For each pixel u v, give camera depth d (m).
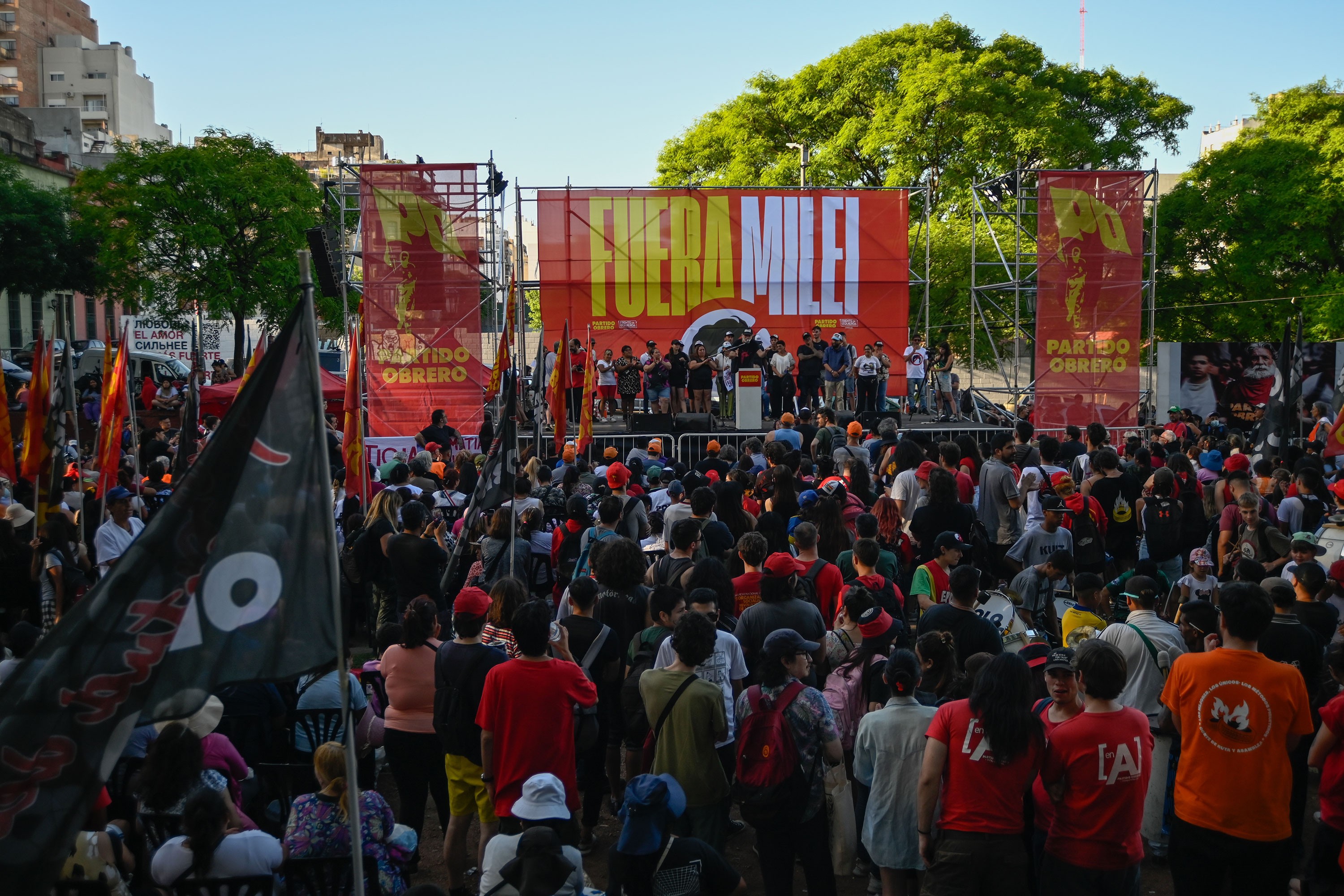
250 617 3.37
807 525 7.19
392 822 4.67
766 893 4.89
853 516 9.09
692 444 20.30
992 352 33.34
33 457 8.91
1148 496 9.48
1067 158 31.30
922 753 4.89
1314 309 30.16
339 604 3.48
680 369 21.59
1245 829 4.31
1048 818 4.32
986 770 4.22
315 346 3.56
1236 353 26.64
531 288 24.00
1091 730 4.19
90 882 4.07
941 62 30.33
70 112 60.59
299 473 3.48
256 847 4.16
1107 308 21.34
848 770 5.77
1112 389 21.42
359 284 21.52
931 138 30.69
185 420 12.99
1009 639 6.41
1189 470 9.85
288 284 36.19
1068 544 8.31
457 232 20.62
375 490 11.90
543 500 10.45
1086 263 21.30
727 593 6.39
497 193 21.33
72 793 3.03
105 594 3.18
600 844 6.28
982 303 32.59
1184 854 4.46
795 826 4.82
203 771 4.73
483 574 8.12
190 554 3.30
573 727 5.08
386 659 5.90
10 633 5.74
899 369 24.61
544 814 3.99
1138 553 10.01
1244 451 14.64
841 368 22.05
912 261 32.22
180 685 3.24
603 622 6.40
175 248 36.34
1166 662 5.70
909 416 23.06
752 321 24.34
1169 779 5.92
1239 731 4.34
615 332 24.14
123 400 9.92
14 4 84.50
